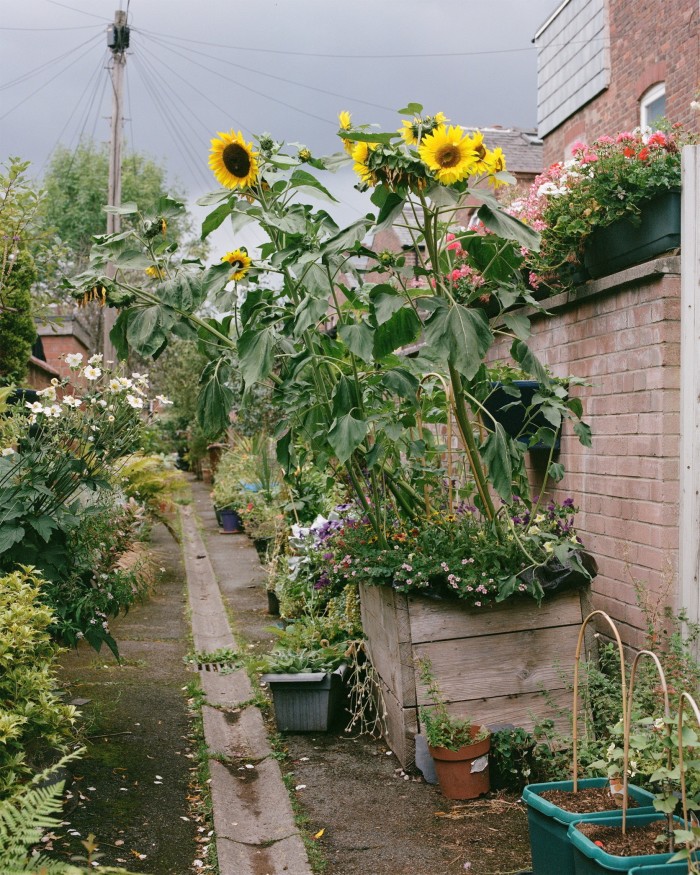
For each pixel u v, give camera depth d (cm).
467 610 410
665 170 391
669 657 357
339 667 511
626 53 921
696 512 380
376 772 423
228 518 1412
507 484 385
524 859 332
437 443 545
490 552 406
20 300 682
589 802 296
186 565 1062
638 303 414
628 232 416
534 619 414
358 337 387
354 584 532
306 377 479
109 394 473
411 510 479
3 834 234
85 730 449
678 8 813
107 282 445
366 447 461
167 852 336
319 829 363
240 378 464
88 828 346
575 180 438
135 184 3819
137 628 726
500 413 506
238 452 1552
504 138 1555
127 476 932
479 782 389
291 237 430
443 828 359
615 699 382
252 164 397
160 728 478
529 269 491
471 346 359
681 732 243
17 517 422
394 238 1791
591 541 465
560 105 1079
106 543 496
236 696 559
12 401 693
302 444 525
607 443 446
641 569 413
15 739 319
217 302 455
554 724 407
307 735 486
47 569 429
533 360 409
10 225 590
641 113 899
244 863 335
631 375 421
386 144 361
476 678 410
